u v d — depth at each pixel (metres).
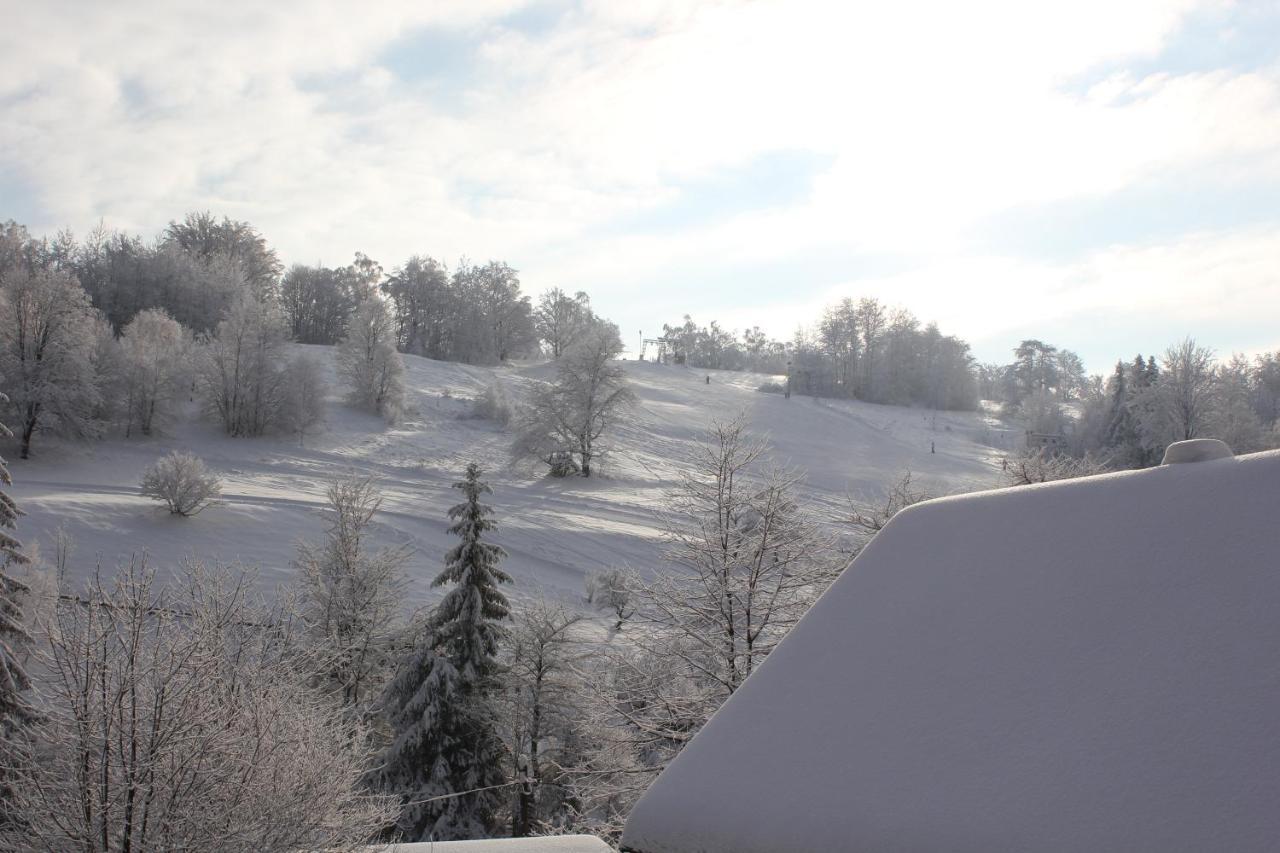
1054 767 3.24
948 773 3.46
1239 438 56.69
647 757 16.08
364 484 28.88
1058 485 4.39
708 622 14.78
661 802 4.01
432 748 21.33
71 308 55.06
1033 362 149.12
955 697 3.73
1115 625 3.57
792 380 118.56
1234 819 2.77
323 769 9.91
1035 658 3.67
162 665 8.84
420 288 128.38
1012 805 3.20
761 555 14.60
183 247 116.25
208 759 8.98
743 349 181.50
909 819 3.38
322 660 14.41
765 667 4.43
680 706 14.27
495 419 77.06
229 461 57.06
